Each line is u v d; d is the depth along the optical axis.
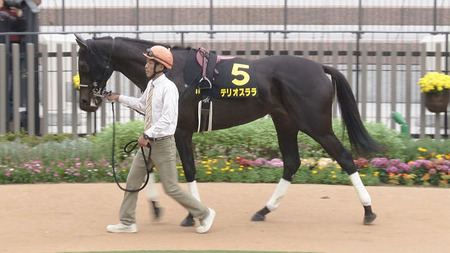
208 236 9.90
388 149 14.21
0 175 13.58
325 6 21.72
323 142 10.70
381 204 11.90
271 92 10.72
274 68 10.75
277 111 10.92
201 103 10.48
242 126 14.70
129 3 21.94
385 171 13.84
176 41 19.91
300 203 12.00
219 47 17.19
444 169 13.62
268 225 10.59
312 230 10.28
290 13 21.83
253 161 14.08
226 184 13.44
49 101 16.36
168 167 9.76
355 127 11.09
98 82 10.77
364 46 16.11
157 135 9.52
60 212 11.30
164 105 9.50
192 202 9.94
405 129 15.25
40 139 15.52
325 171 13.75
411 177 13.62
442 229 10.30
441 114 16.27
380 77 16.14
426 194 12.66
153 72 9.59
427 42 17.28
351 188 13.13
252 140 14.60
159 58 9.52
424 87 15.45
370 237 9.87
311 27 21.73
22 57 16.14
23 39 16.95
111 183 13.59
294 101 10.66
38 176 13.72
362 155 11.20
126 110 16.80
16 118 15.95
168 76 10.45
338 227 10.46
